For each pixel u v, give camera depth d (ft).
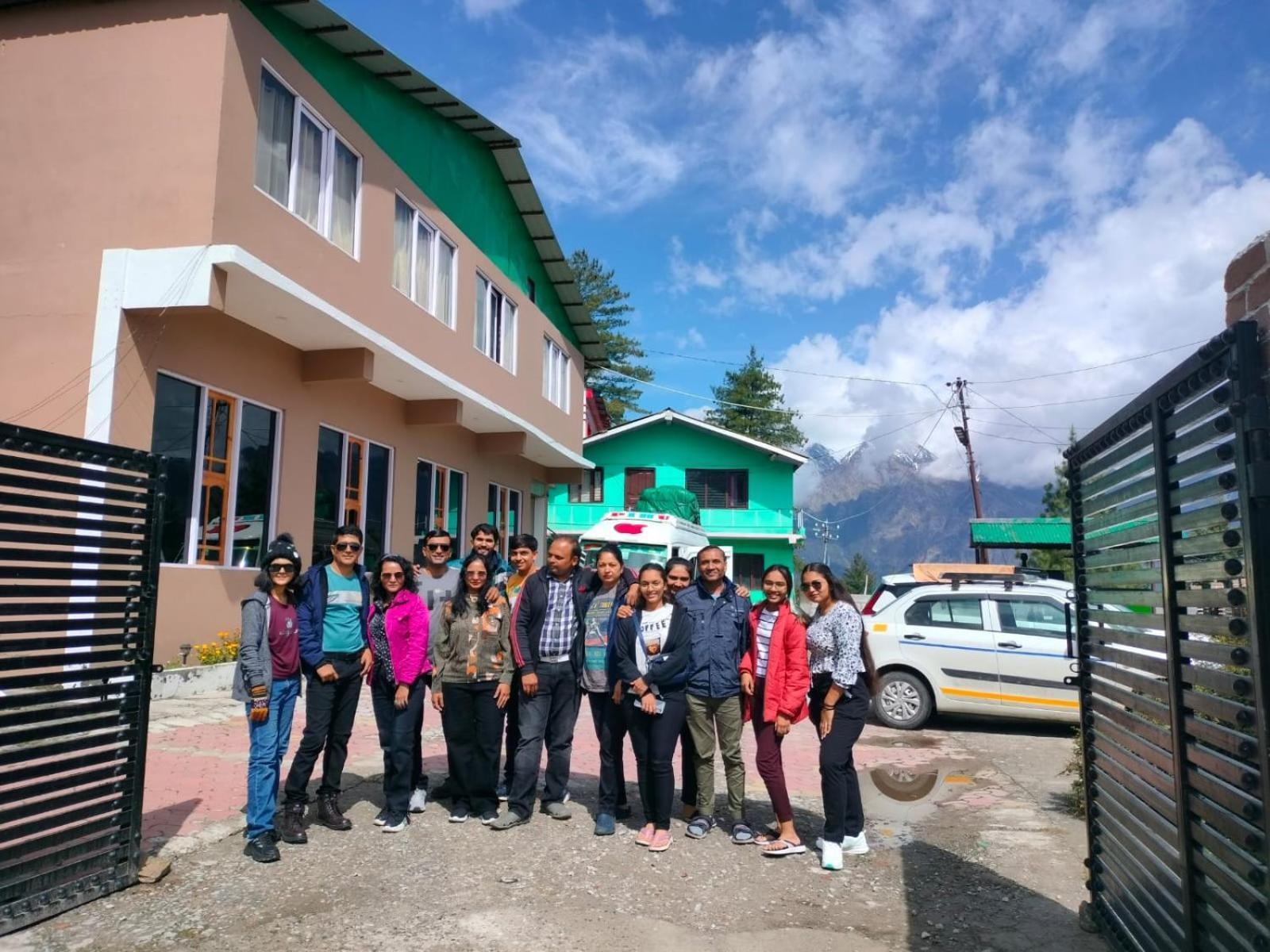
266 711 16.07
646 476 110.83
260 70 31.35
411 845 17.16
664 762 17.72
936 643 32.65
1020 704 31.50
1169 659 10.54
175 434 30.63
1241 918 8.93
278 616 16.53
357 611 17.79
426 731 27.37
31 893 13.06
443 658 18.92
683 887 15.70
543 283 65.21
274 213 31.91
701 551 18.70
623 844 17.78
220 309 28.19
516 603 19.60
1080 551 14.83
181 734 24.18
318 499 39.24
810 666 17.97
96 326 27.91
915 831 19.74
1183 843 10.21
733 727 18.47
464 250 49.93
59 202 29.37
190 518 31.27
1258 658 8.37
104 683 13.99
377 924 13.60
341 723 17.93
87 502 13.58
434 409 46.60
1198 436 9.78
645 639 18.02
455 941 13.15
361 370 36.65
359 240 38.58
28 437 12.67
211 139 28.63
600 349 75.20
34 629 12.80
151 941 12.78
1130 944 12.58
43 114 29.96
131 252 28.14
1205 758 9.71
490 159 53.88
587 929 13.79
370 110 40.91
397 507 46.19
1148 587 11.73
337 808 18.04
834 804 17.02
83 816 13.76
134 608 14.49
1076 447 14.43
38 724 12.95
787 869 16.83
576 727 31.22
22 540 12.66
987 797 22.86
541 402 63.26
